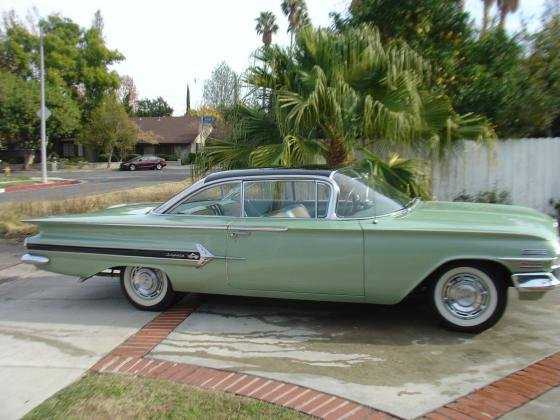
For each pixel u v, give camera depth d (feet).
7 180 98.53
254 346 14.71
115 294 20.33
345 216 15.78
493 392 11.59
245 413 10.91
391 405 11.11
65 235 18.43
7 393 12.35
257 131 26.55
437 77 32.24
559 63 34.09
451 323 15.12
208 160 26.63
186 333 15.87
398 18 33.71
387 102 24.66
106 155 168.25
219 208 17.17
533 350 13.91
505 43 33.24
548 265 13.99
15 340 15.78
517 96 31.94
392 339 14.97
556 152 30.19
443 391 11.71
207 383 12.42
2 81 132.77
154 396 11.78
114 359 14.06
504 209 17.07
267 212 16.71
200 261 16.65
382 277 15.12
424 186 25.59
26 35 159.84
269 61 25.63
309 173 16.46
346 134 24.48
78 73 171.94
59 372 13.39
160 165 156.15
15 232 34.71
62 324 17.07
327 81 24.35
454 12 33.45
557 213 30.17
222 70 136.67
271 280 16.19
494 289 14.67
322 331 15.76
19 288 21.75
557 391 11.56
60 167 155.53
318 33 25.07
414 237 14.75
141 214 18.26
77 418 10.98
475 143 29.86
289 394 11.71
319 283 15.72
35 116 136.05
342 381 12.33
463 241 14.42
